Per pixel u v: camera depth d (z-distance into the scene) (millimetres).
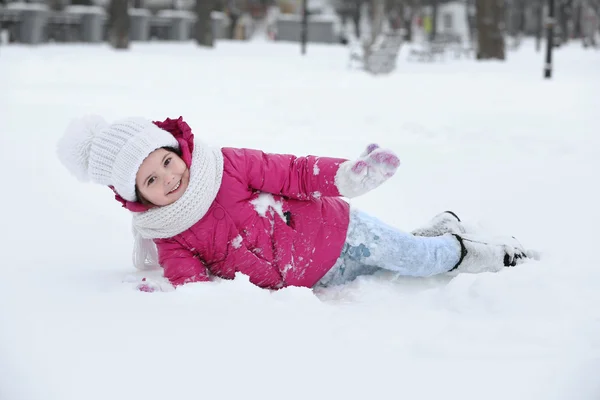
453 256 3602
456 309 3113
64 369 2467
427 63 24625
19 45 27719
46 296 3172
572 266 3602
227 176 3441
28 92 12688
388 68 19531
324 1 66875
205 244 3441
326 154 7398
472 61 25547
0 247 4152
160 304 3033
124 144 3264
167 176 3254
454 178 6156
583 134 8711
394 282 3631
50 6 36156
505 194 5566
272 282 3490
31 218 4832
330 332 2766
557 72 19766
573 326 2793
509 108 11500
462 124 9727
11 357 2557
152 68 19219
